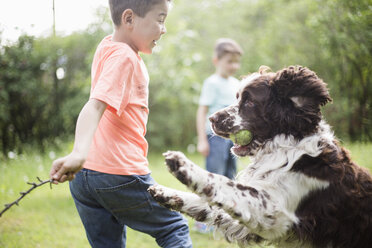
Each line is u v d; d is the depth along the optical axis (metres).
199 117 4.41
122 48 2.14
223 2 12.91
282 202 2.13
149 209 2.25
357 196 2.27
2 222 4.23
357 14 6.05
